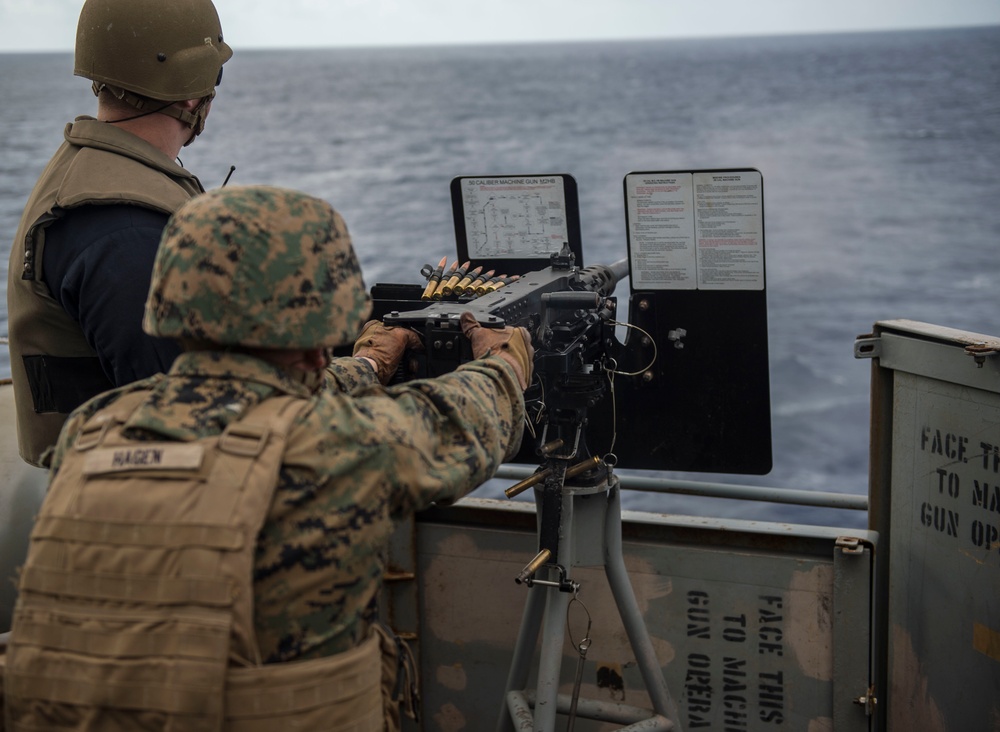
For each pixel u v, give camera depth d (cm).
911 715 255
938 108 9981
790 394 2239
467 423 155
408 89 14575
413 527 271
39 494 250
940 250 4038
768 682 249
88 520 133
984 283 3491
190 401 140
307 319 141
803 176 6094
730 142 7712
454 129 9081
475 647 271
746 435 269
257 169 6638
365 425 140
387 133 8800
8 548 242
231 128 9269
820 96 11512
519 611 266
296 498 134
